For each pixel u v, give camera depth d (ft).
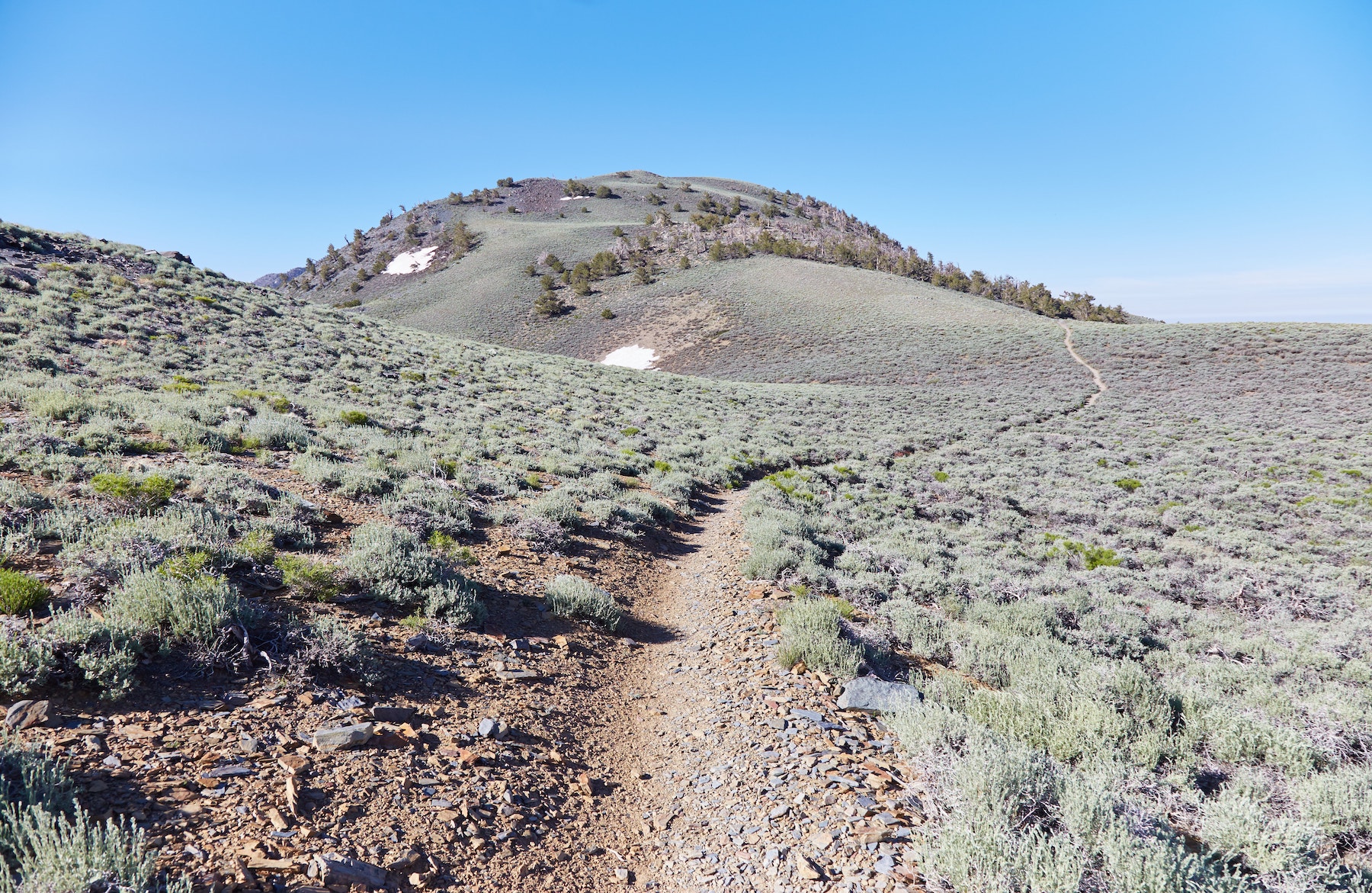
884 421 124.06
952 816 13.57
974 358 198.49
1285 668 29.43
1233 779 17.24
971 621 33.96
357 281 484.74
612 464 65.57
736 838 14.74
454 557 31.30
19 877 9.37
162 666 16.56
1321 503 68.90
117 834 9.95
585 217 590.14
